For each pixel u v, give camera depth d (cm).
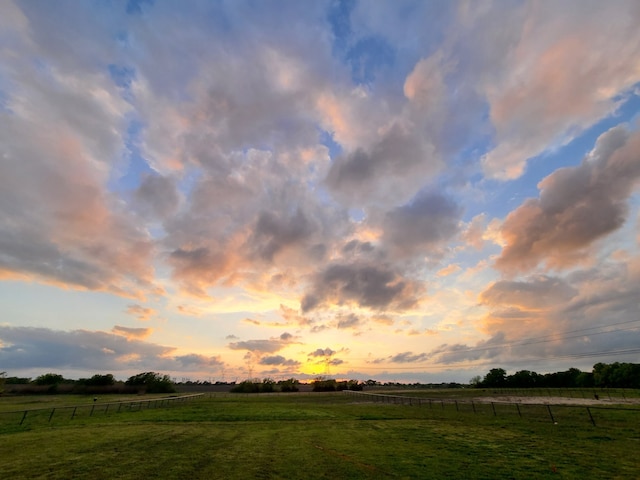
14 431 2819
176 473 1575
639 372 11212
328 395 10869
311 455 1980
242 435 2689
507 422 3491
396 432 2873
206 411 4834
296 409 5275
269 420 3791
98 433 2684
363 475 1578
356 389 16138
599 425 3173
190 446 2198
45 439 2388
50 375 12900
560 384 14662
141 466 1684
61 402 7238
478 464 1777
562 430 2911
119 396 10275
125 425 3238
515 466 1739
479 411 4738
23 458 1825
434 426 3247
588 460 1858
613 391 9850
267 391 14662
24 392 11544
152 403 6600
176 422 3534
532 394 9362
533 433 2773
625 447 2202
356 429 3053
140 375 13638
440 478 1541
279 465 1744
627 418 3669
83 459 1806
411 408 5428
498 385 15912
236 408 5412
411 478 1541
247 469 1659
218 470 1636
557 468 1700
